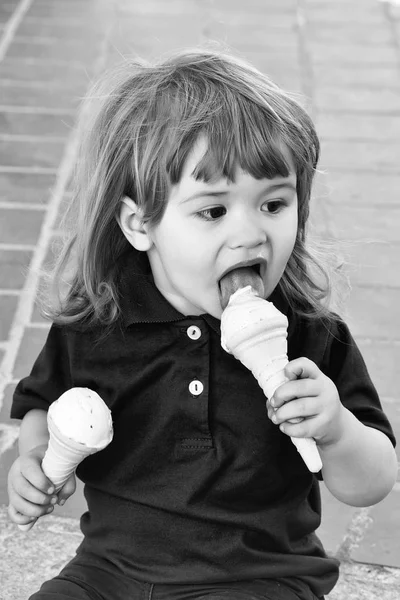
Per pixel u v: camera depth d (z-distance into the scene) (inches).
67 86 313.1
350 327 203.9
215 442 104.0
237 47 347.3
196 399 103.0
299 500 109.2
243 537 105.2
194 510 104.4
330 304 115.0
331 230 238.8
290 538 108.3
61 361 113.2
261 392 104.0
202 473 104.0
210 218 96.9
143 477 106.4
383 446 107.0
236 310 93.0
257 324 91.7
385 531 149.2
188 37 354.3
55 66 327.0
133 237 104.8
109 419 99.7
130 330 105.7
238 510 105.4
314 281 112.9
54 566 140.3
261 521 105.3
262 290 96.2
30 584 136.7
